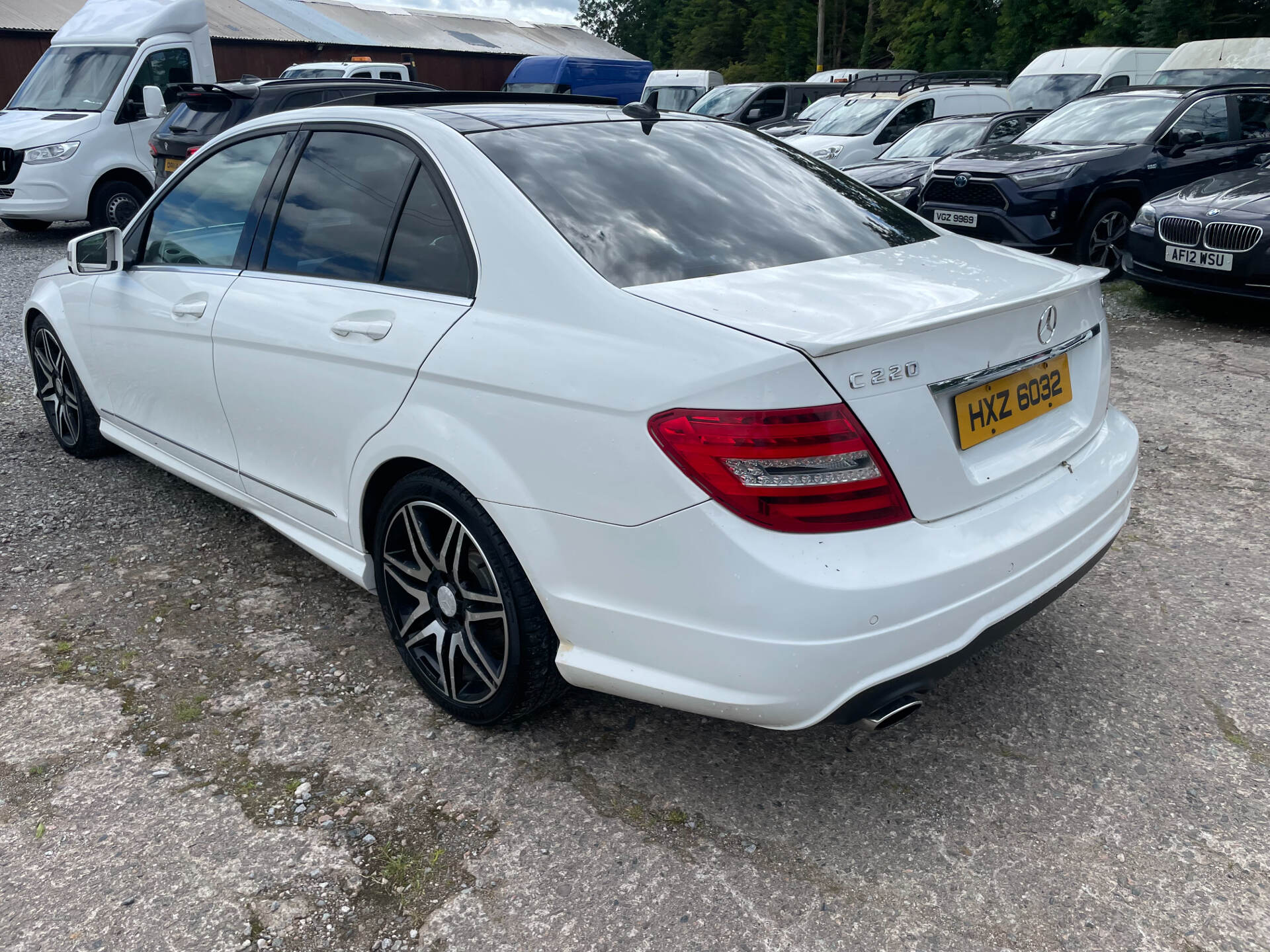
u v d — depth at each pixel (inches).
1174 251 264.5
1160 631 116.6
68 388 171.5
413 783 92.6
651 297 81.3
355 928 76.4
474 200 93.7
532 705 94.8
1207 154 327.6
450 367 88.8
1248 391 204.7
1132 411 195.5
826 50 2037.4
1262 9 894.4
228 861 82.9
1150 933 74.8
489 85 1299.2
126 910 77.9
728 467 71.9
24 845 84.7
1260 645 112.7
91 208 422.0
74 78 433.7
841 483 72.6
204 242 128.6
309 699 105.7
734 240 93.7
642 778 93.0
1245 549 135.9
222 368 120.0
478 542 90.0
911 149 433.1
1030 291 86.2
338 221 108.8
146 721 101.7
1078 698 104.1
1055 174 305.4
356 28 1213.7
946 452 78.3
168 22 436.5
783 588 71.8
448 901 78.8
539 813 88.4
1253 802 88.2
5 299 318.0
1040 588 85.3
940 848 83.9
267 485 120.2
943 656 77.9
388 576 104.0
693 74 791.7
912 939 74.7
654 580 77.2
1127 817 86.8
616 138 106.3
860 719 77.7
